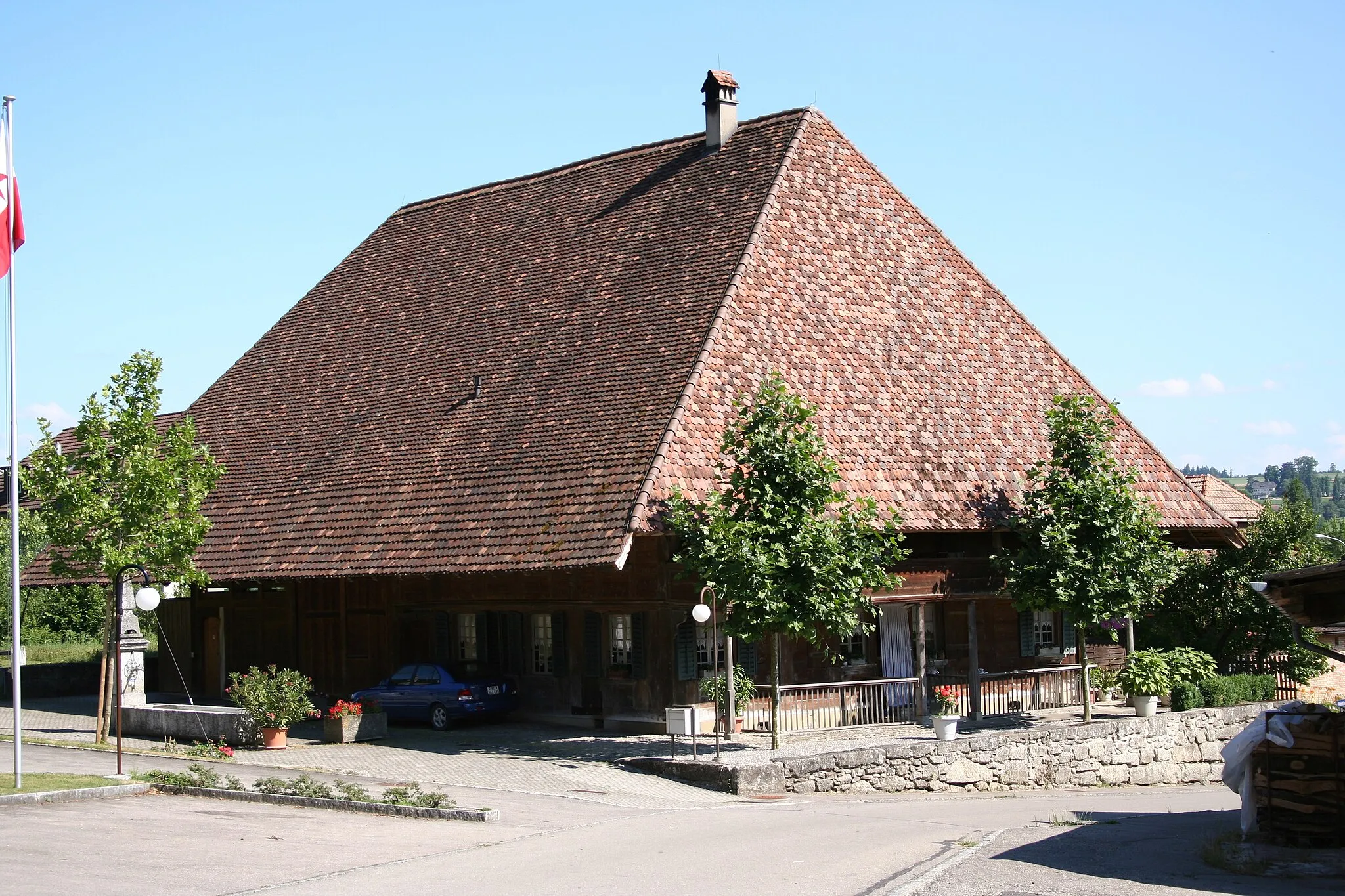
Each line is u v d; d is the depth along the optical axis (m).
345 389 37.75
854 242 35.03
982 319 36.28
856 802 23.06
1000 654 33.62
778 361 30.69
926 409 32.34
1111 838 17.38
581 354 32.50
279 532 33.81
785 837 17.47
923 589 29.55
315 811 19.09
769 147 35.84
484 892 13.38
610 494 27.39
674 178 37.16
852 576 25.78
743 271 31.78
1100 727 28.70
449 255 40.66
